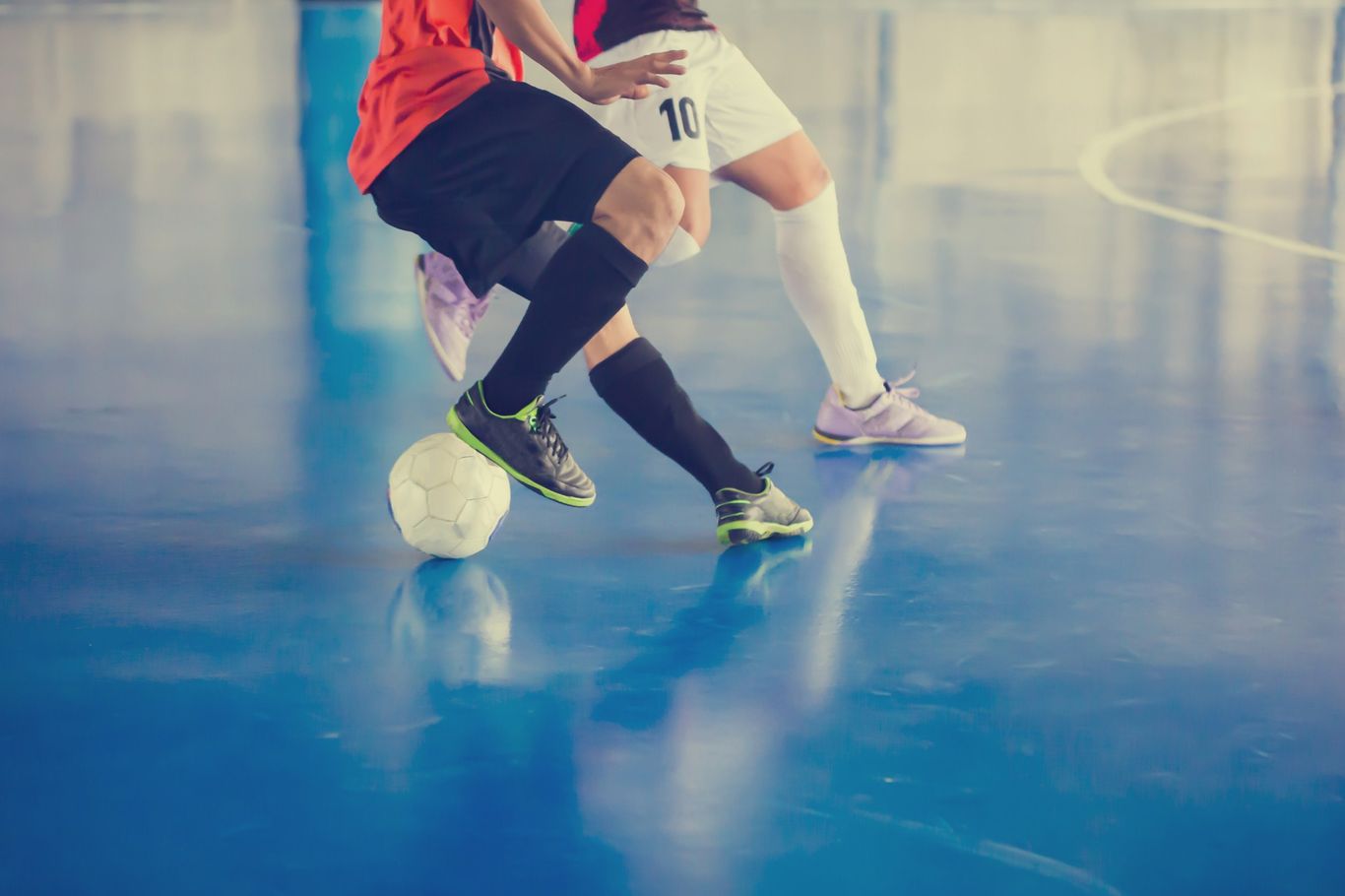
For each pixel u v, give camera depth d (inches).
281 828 125.3
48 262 390.3
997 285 373.4
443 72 183.8
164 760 137.2
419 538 189.8
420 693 152.2
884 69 866.8
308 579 184.7
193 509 209.8
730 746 140.7
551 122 182.2
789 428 256.8
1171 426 254.2
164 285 364.8
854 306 241.8
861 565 191.3
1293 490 219.9
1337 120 692.7
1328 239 437.1
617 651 163.5
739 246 421.7
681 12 228.7
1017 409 266.2
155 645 163.9
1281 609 175.3
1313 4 1364.4
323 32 1020.5
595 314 184.7
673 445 197.9
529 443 192.4
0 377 280.7
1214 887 117.0
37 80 794.2
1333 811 128.9
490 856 121.3
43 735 142.0
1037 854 121.8
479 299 230.1
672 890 116.6
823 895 116.0
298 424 251.1
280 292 357.1
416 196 186.2
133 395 269.1
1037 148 609.0
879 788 132.6
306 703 149.5
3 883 117.0
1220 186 529.0
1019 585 183.6
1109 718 146.9
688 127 224.4
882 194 502.3
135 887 116.5
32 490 216.7
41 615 172.1
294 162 551.2
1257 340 318.3
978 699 151.1
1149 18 1218.0
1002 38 1041.5
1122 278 382.9
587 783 133.3
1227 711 148.7
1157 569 188.5
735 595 180.9
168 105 702.5
